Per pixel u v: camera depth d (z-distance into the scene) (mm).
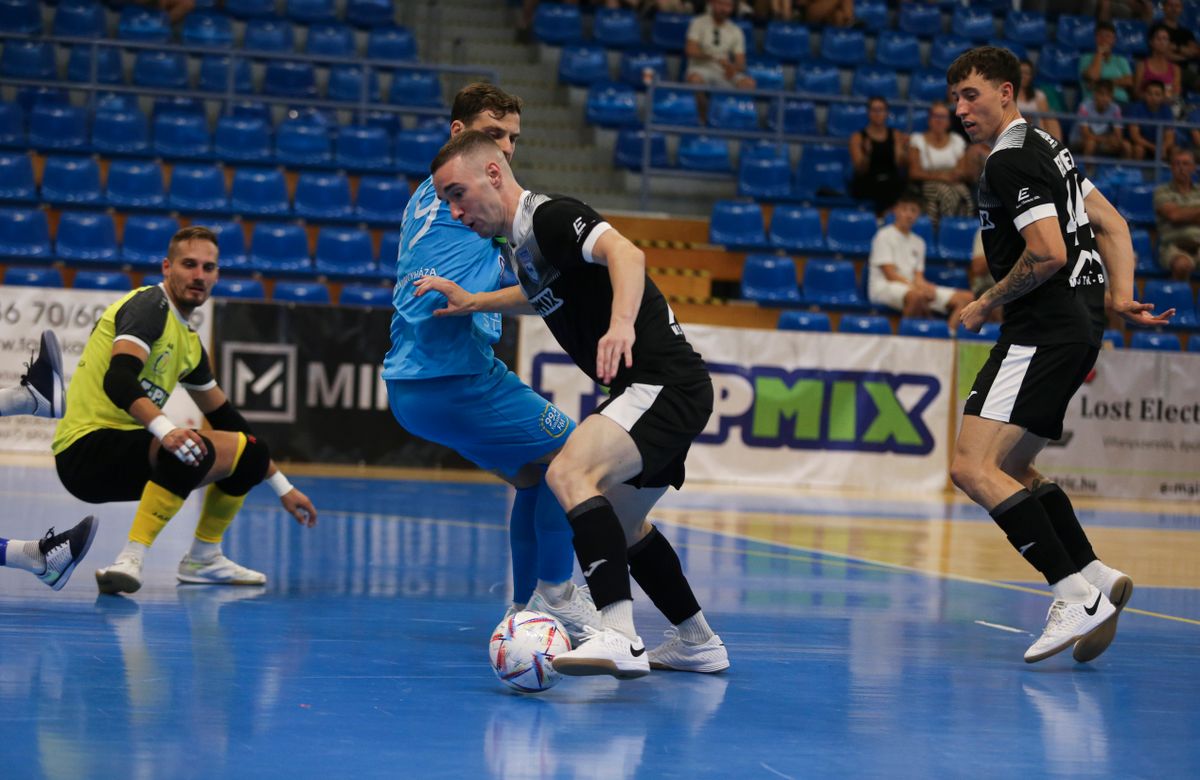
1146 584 9867
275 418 17344
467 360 6297
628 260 4992
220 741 4098
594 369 5473
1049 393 6324
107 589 7070
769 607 7746
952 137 21984
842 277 20609
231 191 20094
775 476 18359
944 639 6855
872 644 6602
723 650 5703
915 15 26922
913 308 19859
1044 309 6324
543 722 4598
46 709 4402
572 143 24016
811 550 11070
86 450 7309
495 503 13891
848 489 18484
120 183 19656
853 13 26547
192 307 7660
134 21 23188
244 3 23938
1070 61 26188
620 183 23438
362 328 17594
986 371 6480
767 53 25500
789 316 19203
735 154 23828
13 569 7895
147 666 5184
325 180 20219
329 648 5789
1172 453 19406
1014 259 6414
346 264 19359
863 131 21828
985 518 15250
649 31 25594
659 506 14789
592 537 5039
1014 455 6727
